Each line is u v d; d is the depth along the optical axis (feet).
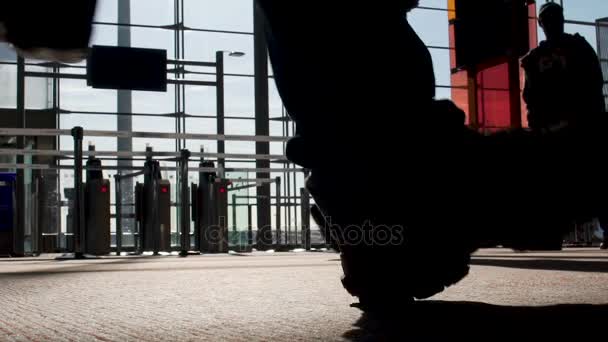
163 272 17.24
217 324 5.51
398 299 5.97
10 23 3.51
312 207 6.34
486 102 53.21
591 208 5.63
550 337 4.24
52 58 3.70
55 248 59.06
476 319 5.27
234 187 61.41
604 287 9.10
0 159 64.08
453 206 5.63
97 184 48.96
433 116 5.67
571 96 7.63
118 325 5.54
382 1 5.79
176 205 62.28
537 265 17.26
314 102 5.79
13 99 66.03
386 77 5.67
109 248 48.78
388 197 5.64
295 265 21.72
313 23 5.70
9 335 4.88
